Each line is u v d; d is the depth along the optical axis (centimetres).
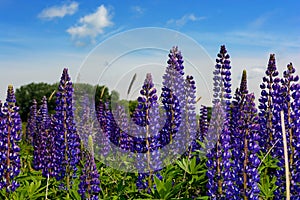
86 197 164
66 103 208
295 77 179
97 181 165
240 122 150
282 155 169
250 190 148
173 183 173
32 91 808
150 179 166
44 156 203
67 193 182
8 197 174
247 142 148
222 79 208
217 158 155
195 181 172
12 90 182
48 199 178
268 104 202
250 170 147
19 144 263
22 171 213
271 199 172
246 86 187
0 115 180
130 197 168
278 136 175
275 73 204
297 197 162
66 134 203
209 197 156
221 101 205
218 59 211
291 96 176
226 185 153
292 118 173
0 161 176
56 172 199
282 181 166
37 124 268
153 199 152
